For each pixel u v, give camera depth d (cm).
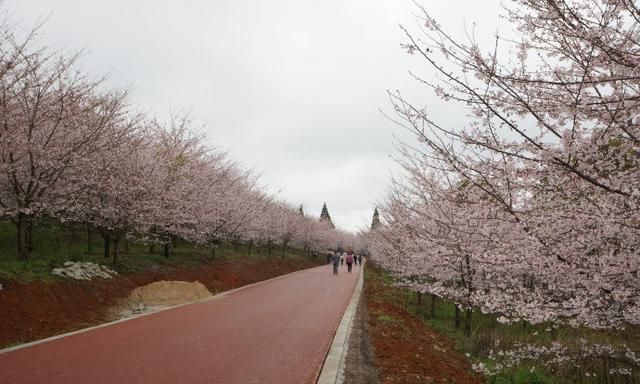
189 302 1413
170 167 1884
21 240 1212
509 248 557
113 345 777
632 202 433
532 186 507
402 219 1446
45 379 581
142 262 1642
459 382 750
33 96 1158
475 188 663
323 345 843
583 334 1045
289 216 4509
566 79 465
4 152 1126
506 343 1107
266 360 715
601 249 518
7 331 837
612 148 464
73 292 1118
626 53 386
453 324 1572
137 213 1566
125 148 1530
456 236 809
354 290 2058
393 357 812
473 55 431
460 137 479
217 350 763
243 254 3161
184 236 2036
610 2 398
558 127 459
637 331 927
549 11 407
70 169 1305
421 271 1483
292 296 1702
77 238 1920
